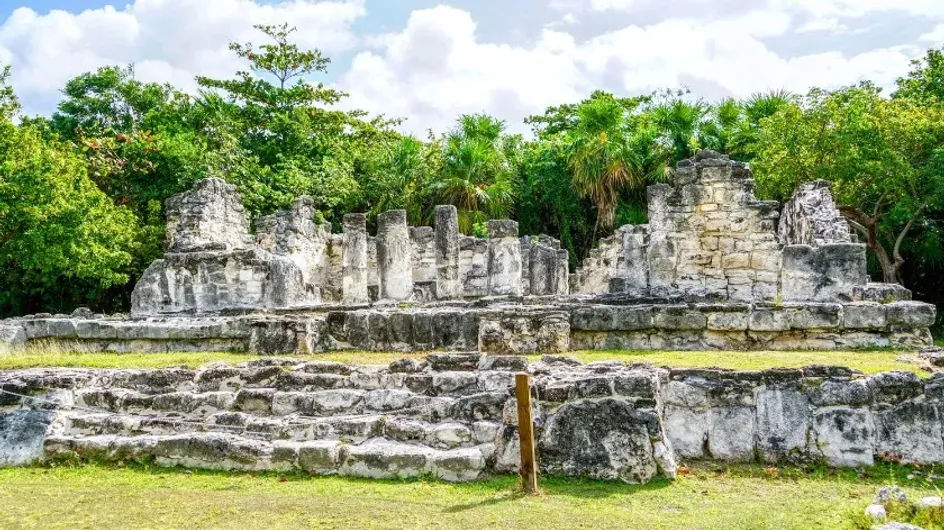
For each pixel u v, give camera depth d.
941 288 22.11
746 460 6.57
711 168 11.75
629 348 9.66
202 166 21.94
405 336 9.98
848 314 9.25
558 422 6.33
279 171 24.55
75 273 19.38
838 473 6.32
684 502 5.58
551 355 7.89
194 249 14.39
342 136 30.16
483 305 11.40
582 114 24.83
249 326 10.37
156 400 7.55
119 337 10.83
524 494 5.80
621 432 6.23
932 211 20.22
